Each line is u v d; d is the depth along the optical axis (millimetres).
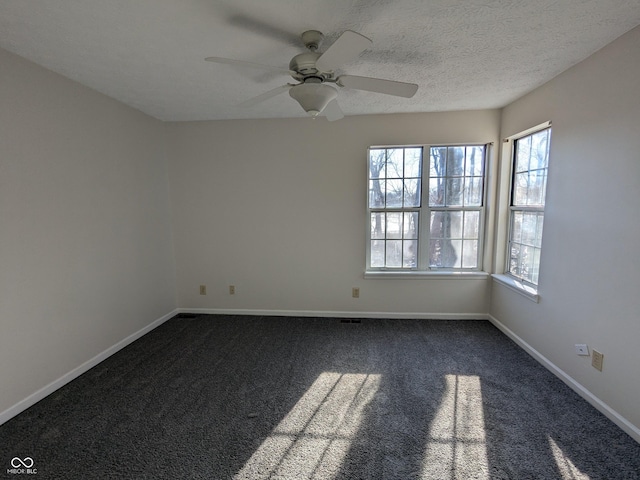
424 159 3314
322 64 1489
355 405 2023
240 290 3652
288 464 1579
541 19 1564
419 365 2502
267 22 1571
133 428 1837
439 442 1700
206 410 1993
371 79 1699
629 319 1706
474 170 3311
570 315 2152
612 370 1818
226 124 3408
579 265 2066
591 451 1618
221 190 3514
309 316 3600
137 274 3064
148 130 3213
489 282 3344
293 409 1994
